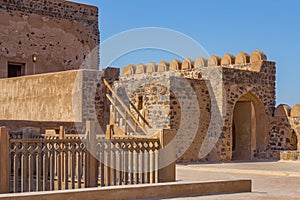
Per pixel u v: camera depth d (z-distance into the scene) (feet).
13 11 77.05
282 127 69.62
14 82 66.23
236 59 73.10
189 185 30.48
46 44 80.53
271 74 71.72
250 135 70.08
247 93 68.59
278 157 67.00
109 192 27.27
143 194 28.58
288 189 34.71
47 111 62.13
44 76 62.69
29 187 28.58
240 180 32.86
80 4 84.74
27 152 28.58
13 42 76.89
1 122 52.37
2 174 26.89
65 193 25.72
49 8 81.00
